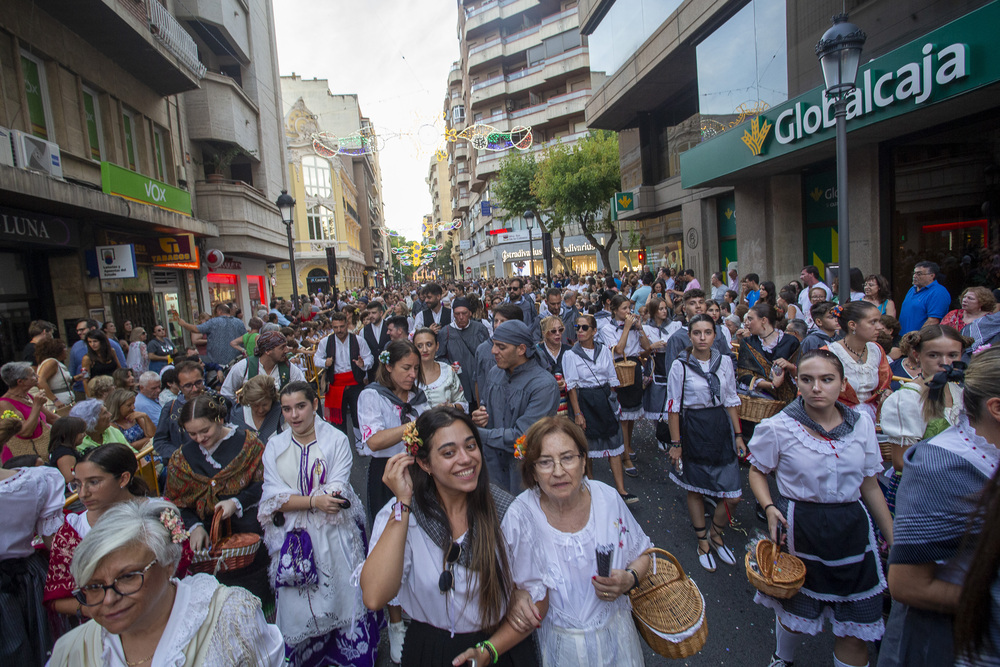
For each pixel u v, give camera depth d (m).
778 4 10.39
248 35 21.48
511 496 2.19
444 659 1.97
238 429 3.34
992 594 1.34
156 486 4.12
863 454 2.59
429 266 121.31
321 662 3.16
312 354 7.78
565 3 43.44
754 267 13.48
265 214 21.22
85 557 1.56
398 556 1.90
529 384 3.75
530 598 2.01
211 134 17.45
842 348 4.00
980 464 1.55
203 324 9.63
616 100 18.33
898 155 9.14
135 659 1.66
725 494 3.98
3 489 2.77
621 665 2.09
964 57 6.31
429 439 1.96
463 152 61.12
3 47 9.24
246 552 2.98
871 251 9.58
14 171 7.68
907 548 1.61
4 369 5.02
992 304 4.81
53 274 10.87
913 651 1.64
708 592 3.79
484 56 45.62
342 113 52.72
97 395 5.30
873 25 8.41
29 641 2.81
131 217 11.09
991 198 7.63
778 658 2.89
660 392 6.18
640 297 11.81
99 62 12.03
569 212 27.31
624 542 2.16
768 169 11.58
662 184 19.56
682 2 13.35
